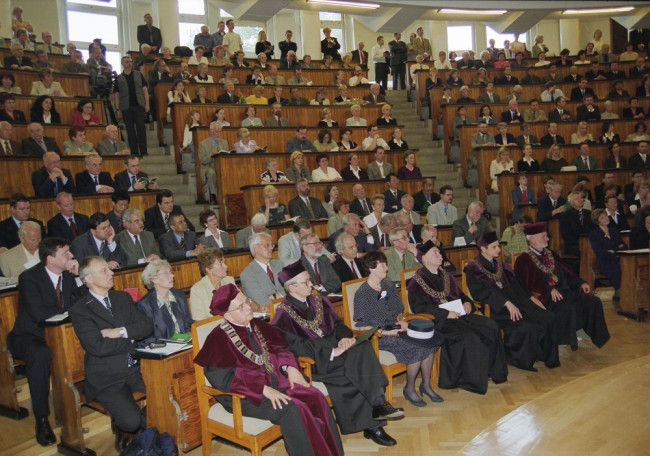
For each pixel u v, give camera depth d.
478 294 4.77
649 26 16.38
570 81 12.64
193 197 8.16
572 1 15.05
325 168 7.98
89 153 6.64
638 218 6.64
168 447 3.04
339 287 4.80
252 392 2.92
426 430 3.58
